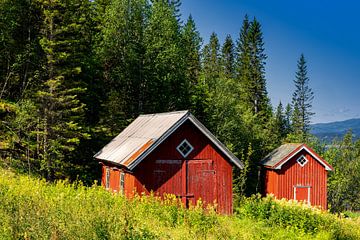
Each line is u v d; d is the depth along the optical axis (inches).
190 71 2410.2
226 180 1006.4
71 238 388.5
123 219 458.9
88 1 1621.6
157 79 1692.9
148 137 982.4
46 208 472.1
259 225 752.3
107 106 1493.6
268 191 1521.9
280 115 2711.6
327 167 1481.3
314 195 1472.7
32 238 391.2
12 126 1206.9
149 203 718.5
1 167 1070.4
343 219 879.1
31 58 1467.8
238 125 1899.6
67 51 1299.2
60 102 1195.9
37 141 1173.7
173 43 1791.3
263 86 2755.9
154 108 1736.0
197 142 984.3
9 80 1472.7
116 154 1042.1
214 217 671.1
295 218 789.9
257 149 1971.0
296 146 1465.3
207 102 1868.8
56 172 1160.2
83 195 611.5
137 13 1701.5
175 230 590.6
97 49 1593.3
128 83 1690.5
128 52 1658.5
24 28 1503.4
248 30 3026.6
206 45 3088.1
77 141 1186.0
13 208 463.8
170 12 1907.0
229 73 3164.4
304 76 3132.4
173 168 953.5
